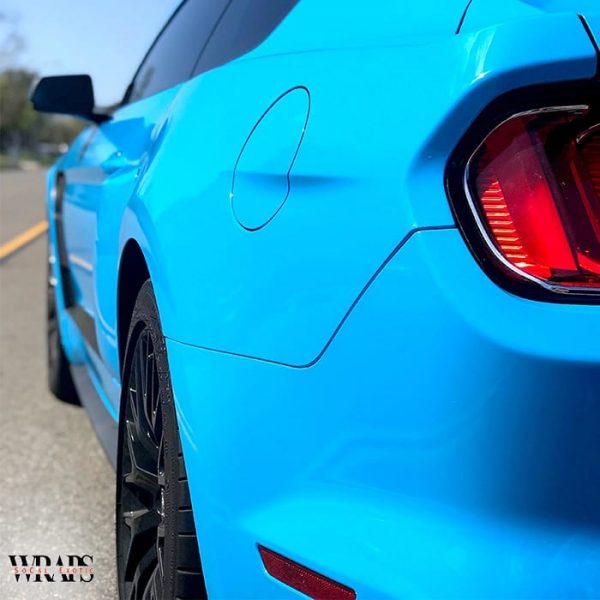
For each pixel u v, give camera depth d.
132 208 1.80
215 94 1.61
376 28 1.34
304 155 1.26
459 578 1.11
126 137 2.39
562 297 1.06
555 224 1.07
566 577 1.09
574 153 1.07
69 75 3.03
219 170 1.46
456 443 1.09
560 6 1.15
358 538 1.18
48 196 4.12
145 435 1.80
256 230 1.32
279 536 1.26
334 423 1.20
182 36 2.50
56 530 2.57
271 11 1.75
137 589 1.77
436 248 1.09
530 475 1.08
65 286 3.49
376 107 1.19
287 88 1.38
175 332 1.48
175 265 1.50
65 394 3.78
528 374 1.05
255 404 1.30
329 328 1.19
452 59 1.12
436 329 1.08
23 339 5.04
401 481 1.15
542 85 1.06
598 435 1.06
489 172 1.09
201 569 1.46
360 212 1.16
